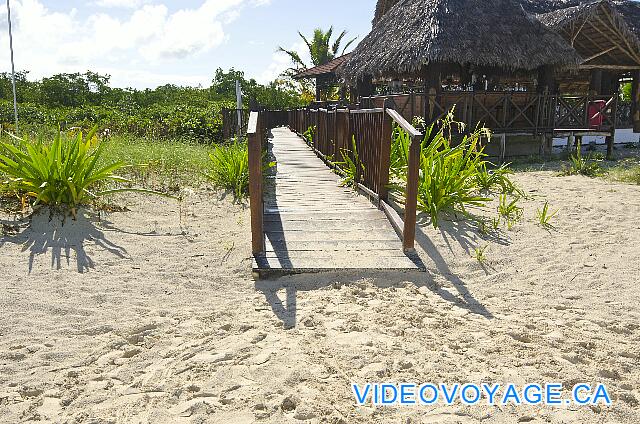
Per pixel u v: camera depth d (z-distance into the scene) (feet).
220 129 52.90
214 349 11.45
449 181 21.03
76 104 80.84
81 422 8.87
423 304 14.16
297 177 29.53
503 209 21.85
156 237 18.51
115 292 14.28
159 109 63.98
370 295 14.67
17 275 14.87
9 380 10.17
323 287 15.11
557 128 44.37
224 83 111.34
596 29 45.85
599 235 19.92
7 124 36.35
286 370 10.53
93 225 18.70
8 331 12.01
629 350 11.68
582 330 12.75
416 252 17.44
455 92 40.04
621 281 15.88
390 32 44.09
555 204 24.06
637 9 54.54
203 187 25.88
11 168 18.85
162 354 11.23
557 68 42.52
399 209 21.48
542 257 17.80
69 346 11.50
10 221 18.13
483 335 12.34
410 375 10.46
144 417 9.02
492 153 42.57
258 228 16.60
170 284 15.02
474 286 15.62
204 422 8.88
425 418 9.09
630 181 30.12
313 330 12.46
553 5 54.49
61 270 15.37
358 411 9.25
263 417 9.04
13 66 26.50
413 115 39.37
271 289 15.02
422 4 41.47
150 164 27.04
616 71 56.08
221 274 15.87
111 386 10.02
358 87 52.08
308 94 114.32
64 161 19.90
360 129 25.04
